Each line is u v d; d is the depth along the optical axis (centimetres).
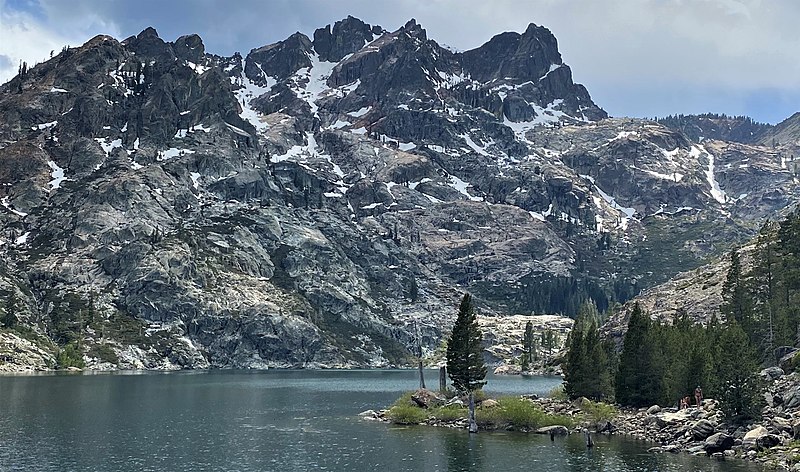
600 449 9875
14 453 9981
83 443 10856
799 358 12538
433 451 10006
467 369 13775
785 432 9319
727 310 15925
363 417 14050
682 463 8712
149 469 9038
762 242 16462
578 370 13862
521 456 9506
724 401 9775
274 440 11156
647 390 13112
